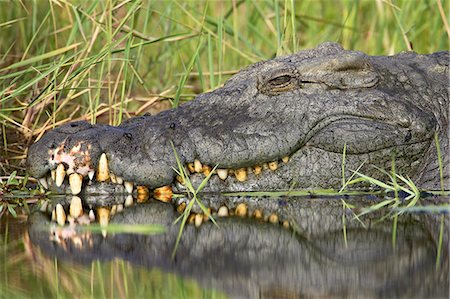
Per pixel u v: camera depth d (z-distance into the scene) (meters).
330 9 37.34
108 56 25.27
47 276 13.98
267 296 12.79
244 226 17.95
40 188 22.52
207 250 15.82
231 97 21.22
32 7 29.06
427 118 21.44
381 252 15.44
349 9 33.81
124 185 21.03
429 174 21.58
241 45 33.78
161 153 20.47
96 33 25.62
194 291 13.02
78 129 21.09
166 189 21.34
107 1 25.78
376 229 17.41
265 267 14.49
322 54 22.58
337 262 14.72
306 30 36.78
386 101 21.22
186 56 32.59
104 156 20.64
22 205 20.98
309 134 20.70
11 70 27.48
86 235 17.33
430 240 16.31
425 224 17.80
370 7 35.34
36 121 25.33
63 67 26.88
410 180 21.05
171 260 15.09
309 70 21.22
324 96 21.00
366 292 12.98
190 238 16.88
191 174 20.94
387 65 22.44
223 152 20.33
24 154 24.80
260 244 16.23
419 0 34.56
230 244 16.28
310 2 36.81
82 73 25.72
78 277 13.94
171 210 19.77
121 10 29.16
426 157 21.75
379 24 33.59
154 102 27.52
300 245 16.11
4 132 24.47
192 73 30.19
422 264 14.52
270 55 32.31
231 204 20.38
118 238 16.97
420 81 22.30
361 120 20.95
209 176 20.42
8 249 16.06
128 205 20.44
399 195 21.20
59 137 20.84
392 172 21.14
